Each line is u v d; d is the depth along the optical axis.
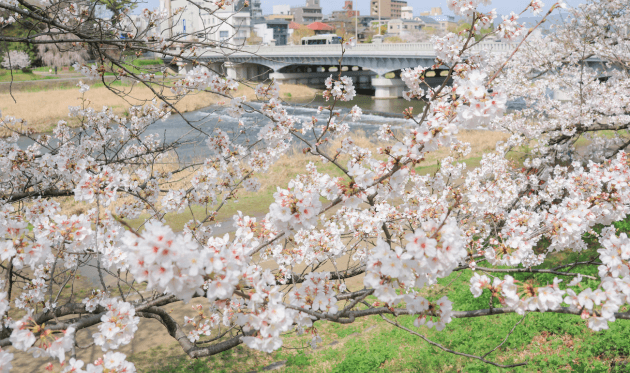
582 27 13.95
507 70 13.92
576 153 13.98
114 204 8.45
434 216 7.44
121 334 3.10
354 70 79.62
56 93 45.38
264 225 4.39
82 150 7.38
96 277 12.15
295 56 62.84
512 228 5.37
